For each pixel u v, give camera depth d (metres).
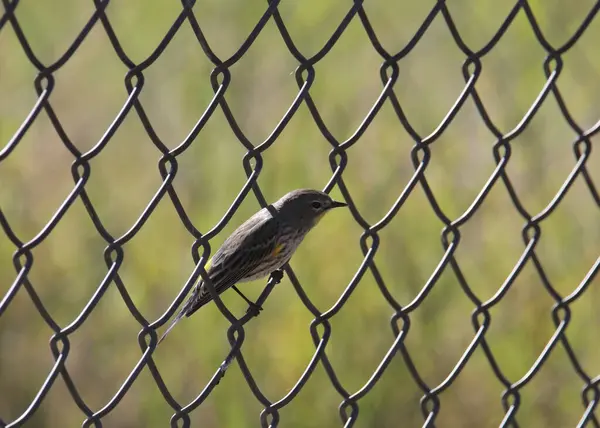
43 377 11.48
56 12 16.66
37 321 11.77
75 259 12.26
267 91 14.30
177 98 14.33
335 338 11.36
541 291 11.98
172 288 11.98
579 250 12.39
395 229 12.30
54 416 11.32
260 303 6.66
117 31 16.17
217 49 15.09
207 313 11.31
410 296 11.81
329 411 11.07
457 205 12.73
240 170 12.62
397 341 6.87
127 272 12.35
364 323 11.48
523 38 14.97
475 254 12.40
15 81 15.22
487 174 13.18
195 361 11.19
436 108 14.38
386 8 17.08
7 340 11.59
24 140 13.75
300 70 6.32
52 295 11.97
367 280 11.70
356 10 6.44
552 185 13.05
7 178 12.98
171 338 11.42
